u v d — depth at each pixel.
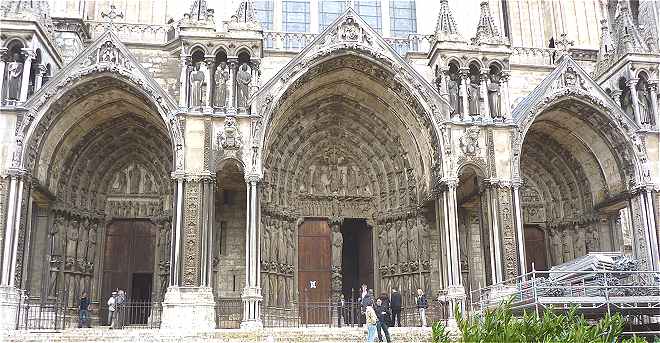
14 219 24.61
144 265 30.86
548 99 28.66
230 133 26.50
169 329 23.62
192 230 25.45
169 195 30.88
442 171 27.30
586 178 32.16
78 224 29.78
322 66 28.27
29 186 25.77
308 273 31.44
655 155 29.08
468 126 27.95
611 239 31.17
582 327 9.46
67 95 26.75
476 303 26.03
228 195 30.31
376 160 32.50
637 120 29.31
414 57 32.56
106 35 27.14
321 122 32.22
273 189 30.55
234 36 27.42
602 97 29.16
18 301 24.16
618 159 29.70
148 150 31.52
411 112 29.30
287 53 31.06
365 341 21.33
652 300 21.69
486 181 27.44
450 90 28.67
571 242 32.66
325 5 35.75
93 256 30.28
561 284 23.22
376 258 31.67
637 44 30.20
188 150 26.20
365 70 29.11
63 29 30.20
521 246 26.81
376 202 32.38
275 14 35.00
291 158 31.73
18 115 25.64
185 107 26.69
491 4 36.88
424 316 27.12
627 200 29.48
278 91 27.25
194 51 27.31
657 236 27.97
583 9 37.47
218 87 27.38
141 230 31.34
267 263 29.38
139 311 30.80
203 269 25.17
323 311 30.95
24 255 25.22
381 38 28.53
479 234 30.88
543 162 33.75
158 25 32.06
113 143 31.03
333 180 32.50
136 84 26.77
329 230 32.22
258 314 25.02
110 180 31.36
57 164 28.50
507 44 29.17
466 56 28.80
